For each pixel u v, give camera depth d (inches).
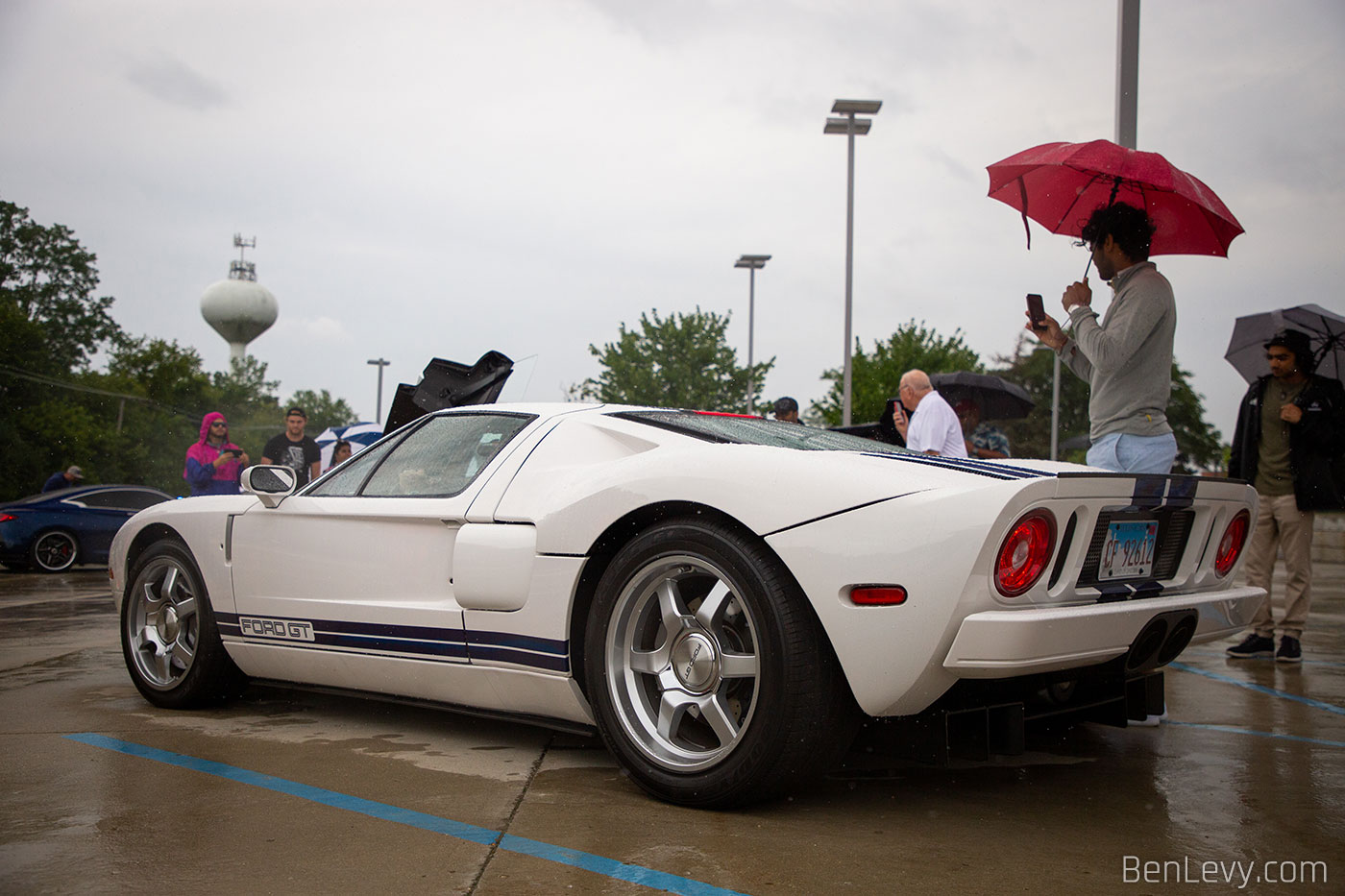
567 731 126.5
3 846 96.5
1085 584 110.3
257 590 154.2
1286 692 190.2
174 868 90.8
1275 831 107.0
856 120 764.6
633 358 1144.2
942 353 1088.8
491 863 92.7
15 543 529.7
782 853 96.9
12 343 1592.0
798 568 102.9
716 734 112.1
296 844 97.4
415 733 146.9
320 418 3014.3
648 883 88.4
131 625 170.6
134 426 1774.1
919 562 98.8
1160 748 145.8
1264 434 228.2
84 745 138.3
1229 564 133.3
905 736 109.3
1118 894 88.0
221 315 3452.3
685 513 114.7
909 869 93.3
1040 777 128.7
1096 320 168.2
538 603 123.0
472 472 138.9
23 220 1898.4
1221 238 175.9
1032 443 1299.2
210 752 134.7
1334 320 222.4
